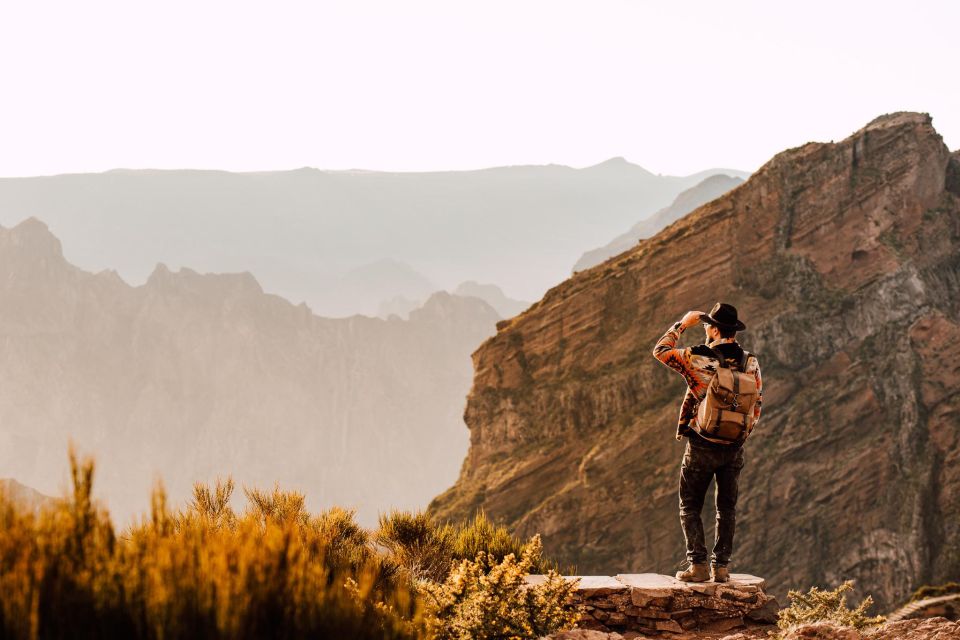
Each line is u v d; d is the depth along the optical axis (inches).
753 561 4131.4
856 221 4662.9
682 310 4677.7
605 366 4675.2
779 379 4407.0
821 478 4175.7
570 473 4453.7
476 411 4945.9
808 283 4574.3
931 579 3821.4
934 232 4709.6
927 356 4284.0
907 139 4795.8
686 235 4803.2
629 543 4136.3
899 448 4128.9
